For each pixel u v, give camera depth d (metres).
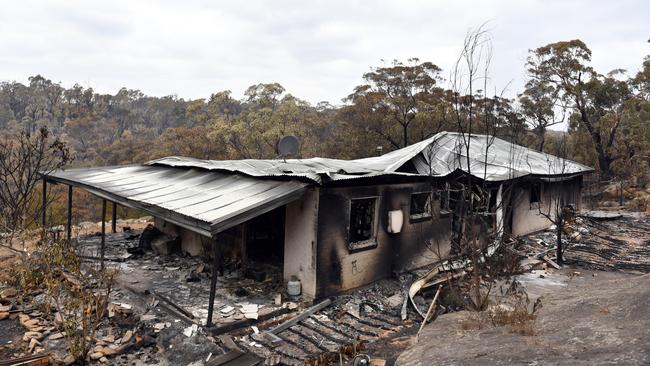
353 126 35.47
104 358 6.35
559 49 36.25
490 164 14.72
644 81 36.66
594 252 13.65
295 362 6.34
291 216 8.97
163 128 87.69
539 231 16.59
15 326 7.37
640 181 34.19
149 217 19.55
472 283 8.99
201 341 6.77
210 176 11.04
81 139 68.12
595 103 37.09
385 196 10.00
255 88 41.59
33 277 8.88
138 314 7.79
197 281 9.47
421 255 11.10
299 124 39.00
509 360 4.50
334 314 8.19
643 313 5.24
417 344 5.97
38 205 15.55
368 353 6.75
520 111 24.70
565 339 4.90
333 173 8.95
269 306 8.16
